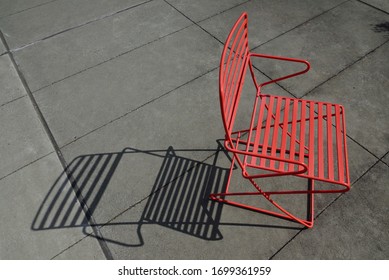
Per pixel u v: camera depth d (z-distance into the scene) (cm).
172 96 363
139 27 457
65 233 264
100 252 252
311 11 465
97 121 344
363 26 435
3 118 353
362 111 335
